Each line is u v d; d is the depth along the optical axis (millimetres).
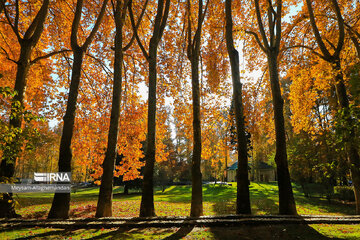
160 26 11031
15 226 6891
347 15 15195
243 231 6605
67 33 14703
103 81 15047
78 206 13594
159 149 12617
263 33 11078
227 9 10641
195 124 9844
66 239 5645
